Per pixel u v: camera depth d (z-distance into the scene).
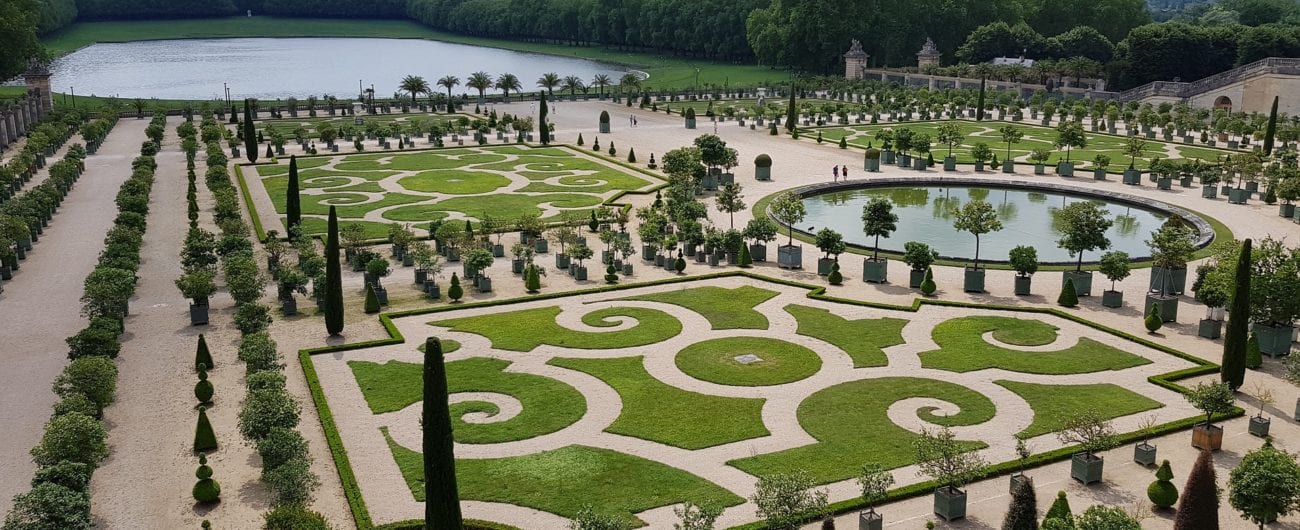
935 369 74.81
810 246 114.69
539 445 62.16
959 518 52.97
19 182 146.62
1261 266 80.19
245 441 62.19
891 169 166.38
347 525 52.34
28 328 84.81
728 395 70.00
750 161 173.50
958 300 92.69
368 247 113.94
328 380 72.50
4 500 55.28
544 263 108.50
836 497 55.22
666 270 104.75
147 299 93.25
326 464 59.47
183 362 76.12
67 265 105.75
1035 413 66.56
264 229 123.44
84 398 61.78
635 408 67.75
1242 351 68.19
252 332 78.19
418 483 56.84
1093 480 56.69
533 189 150.00
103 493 55.75
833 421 65.50
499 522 52.78
